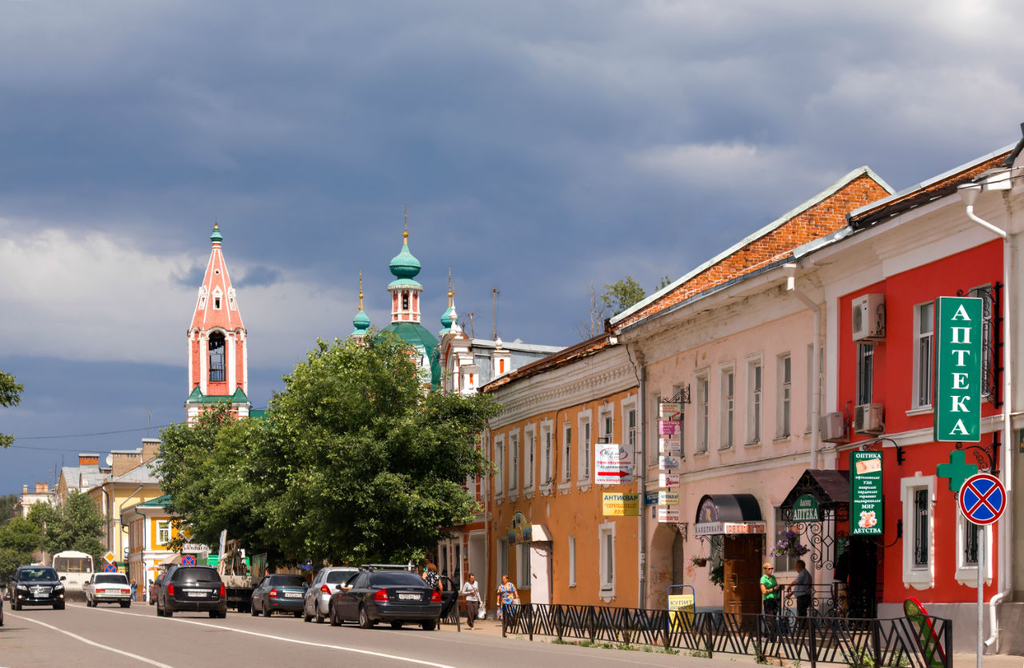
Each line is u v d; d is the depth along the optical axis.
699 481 33.69
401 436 43.72
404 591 33.69
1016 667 18.91
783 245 37.66
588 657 22.66
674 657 23.52
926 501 23.69
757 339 30.94
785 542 26.77
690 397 34.53
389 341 46.50
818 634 20.84
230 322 108.00
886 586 24.62
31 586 54.12
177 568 44.06
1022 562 20.95
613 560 38.56
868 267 26.00
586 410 41.28
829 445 27.06
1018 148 21.75
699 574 33.44
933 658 18.23
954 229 23.02
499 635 34.34
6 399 29.20
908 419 24.14
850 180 37.38
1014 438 21.30
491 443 50.34
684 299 34.28
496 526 49.72
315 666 19.47
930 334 23.84
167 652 23.11
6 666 19.88
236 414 79.56
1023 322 21.25
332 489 43.25
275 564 60.97
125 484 121.94
